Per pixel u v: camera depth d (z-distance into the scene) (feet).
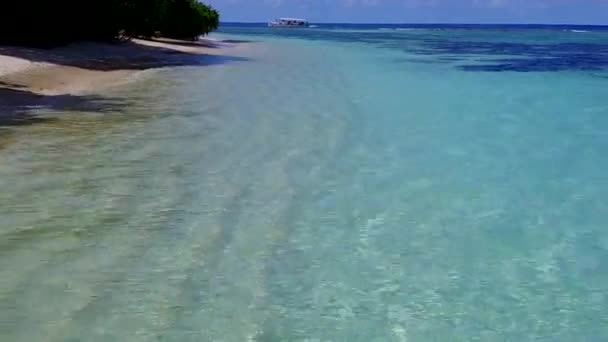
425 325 17.08
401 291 19.16
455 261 21.62
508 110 56.54
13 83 59.41
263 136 41.39
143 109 50.75
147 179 30.09
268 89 66.90
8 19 88.99
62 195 27.04
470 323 17.28
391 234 24.08
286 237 23.39
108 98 56.03
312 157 36.06
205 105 53.78
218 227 24.11
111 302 17.61
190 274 19.76
